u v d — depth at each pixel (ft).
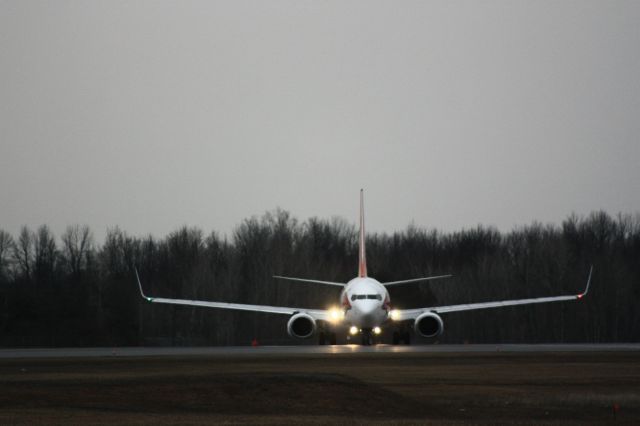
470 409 359.87
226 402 367.25
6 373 468.75
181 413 345.31
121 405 357.41
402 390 404.98
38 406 350.43
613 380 440.45
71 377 437.58
